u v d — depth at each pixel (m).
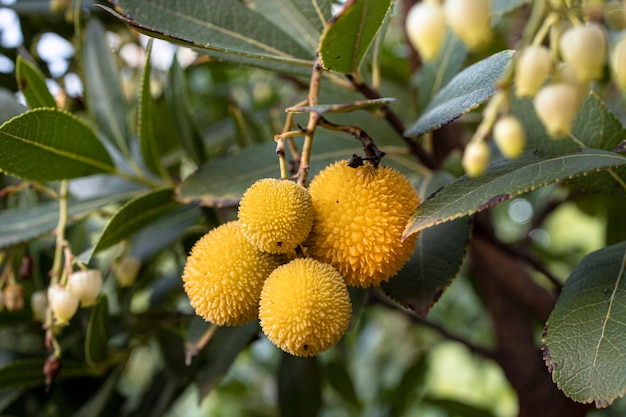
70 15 0.29
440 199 0.17
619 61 0.13
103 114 0.26
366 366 0.50
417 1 0.31
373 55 0.23
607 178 0.20
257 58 0.20
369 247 0.17
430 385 0.63
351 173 0.17
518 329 0.30
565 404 0.22
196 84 0.41
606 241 0.29
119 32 0.32
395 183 0.17
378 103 0.17
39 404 0.26
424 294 0.20
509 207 0.42
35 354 0.26
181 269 0.28
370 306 0.32
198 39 0.21
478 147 0.13
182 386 0.26
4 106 0.25
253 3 0.23
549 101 0.13
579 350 0.17
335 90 0.25
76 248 0.28
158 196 0.22
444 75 0.24
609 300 0.17
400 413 0.36
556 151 0.20
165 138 0.30
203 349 0.25
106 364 0.26
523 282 0.29
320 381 0.28
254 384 0.47
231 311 0.18
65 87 0.31
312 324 0.17
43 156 0.22
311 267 0.17
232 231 0.18
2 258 0.25
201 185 0.23
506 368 0.30
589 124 0.20
